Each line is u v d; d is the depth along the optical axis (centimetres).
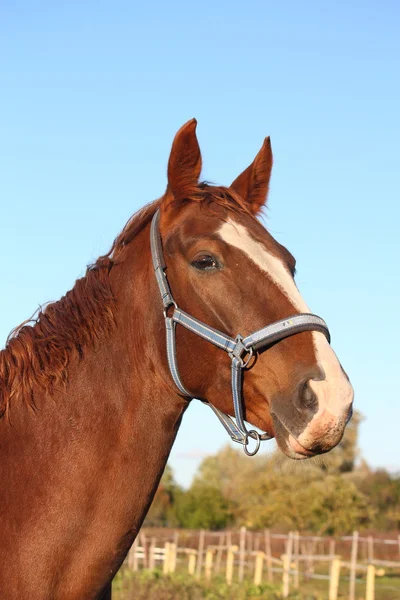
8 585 256
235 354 264
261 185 321
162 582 1409
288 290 267
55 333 288
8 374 283
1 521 263
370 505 3238
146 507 282
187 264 277
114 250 308
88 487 270
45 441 274
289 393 256
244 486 3353
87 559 266
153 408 284
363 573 2456
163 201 291
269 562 2048
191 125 287
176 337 279
